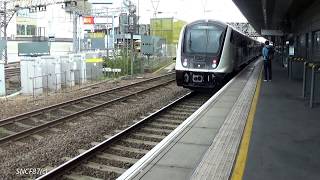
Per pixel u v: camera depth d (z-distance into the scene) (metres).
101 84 26.77
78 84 26.98
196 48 20.81
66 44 77.56
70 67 26.08
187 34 21.09
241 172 6.39
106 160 9.57
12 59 61.69
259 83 20.58
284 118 10.91
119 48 39.62
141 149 10.67
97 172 8.70
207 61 20.52
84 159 9.29
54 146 10.61
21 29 75.75
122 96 20.44
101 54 35.16
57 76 24.30
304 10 31.44
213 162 6.98
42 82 22.91
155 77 31.59
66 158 9.80
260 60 55.69
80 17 59.72
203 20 21.17
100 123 13.50
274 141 8.36
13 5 46.94
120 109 16.67
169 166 6.90
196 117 11.18
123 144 11.09
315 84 13.09
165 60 51.16
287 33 43.38
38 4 45.56
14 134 11.52
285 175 6.25
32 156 9.73
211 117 11.21
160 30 57.94
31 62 22.03
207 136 8.98
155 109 17.27
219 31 20.75
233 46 22.27
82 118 14.60
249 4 35.69
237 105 13.24
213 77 20.50
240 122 10.45
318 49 24.52
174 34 57.75
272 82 21.25
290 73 22.86
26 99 19.55
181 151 7.80
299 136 8.80
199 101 19.19
